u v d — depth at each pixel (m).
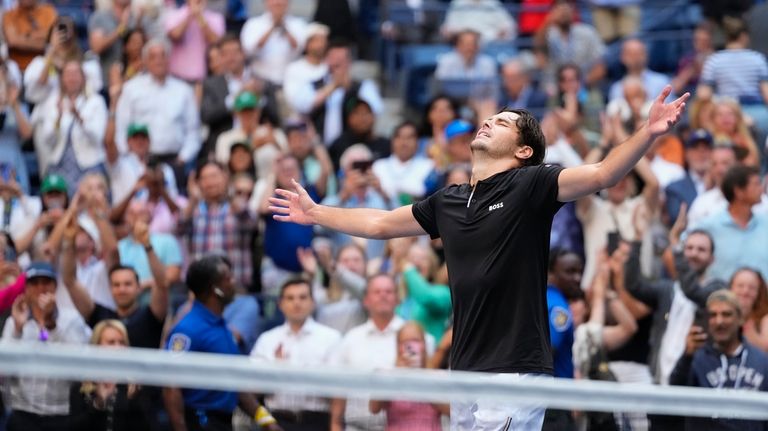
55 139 34.00
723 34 42.16
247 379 10.88
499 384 11.59
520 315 14.23
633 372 23.58
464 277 14.48
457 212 14.79
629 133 36.09
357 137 36.41
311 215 15.73
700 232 25.00
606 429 15.41
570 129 33.59
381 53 45.62
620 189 29.36
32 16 38.19
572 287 23.09
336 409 15.13
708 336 21.45
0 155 34.38
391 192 33.56
